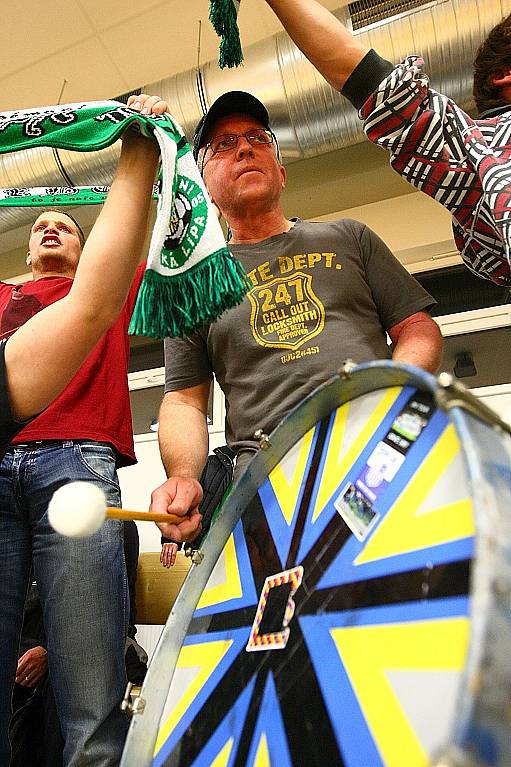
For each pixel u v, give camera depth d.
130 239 0.70
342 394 0.56
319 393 0.57
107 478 1.21
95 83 2.28
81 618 1.02
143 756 0.56
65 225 1.68
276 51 1.94
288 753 0.43
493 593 0.27
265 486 0.64
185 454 0.99
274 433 0.62
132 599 1.70
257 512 0.63
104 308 0.68
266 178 1.19
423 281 2.42
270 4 0.97
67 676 1.00
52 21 2.05
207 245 0.75
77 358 0.68
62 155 2.20
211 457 1.18
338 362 0.96
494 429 0.39
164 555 1.79
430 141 0.92
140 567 1.89
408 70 0.93
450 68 1.83
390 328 1.11
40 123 0.83
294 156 2.12
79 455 1.18
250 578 0.59
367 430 0.52
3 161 2.25
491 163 0.84
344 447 0.54
